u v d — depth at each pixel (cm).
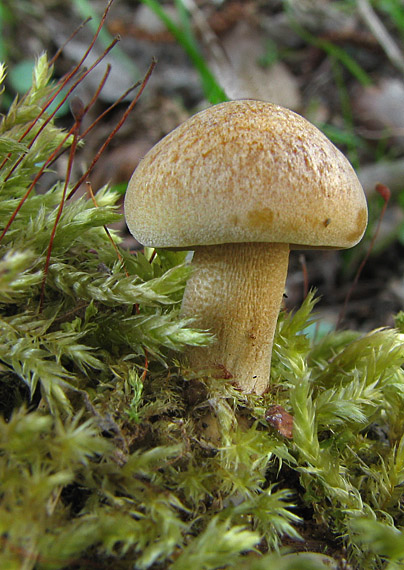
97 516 5
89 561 5
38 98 8
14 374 6
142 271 8
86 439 5
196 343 6
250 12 22
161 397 7
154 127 18
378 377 8
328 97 21
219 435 7
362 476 7
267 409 7
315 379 8
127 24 22
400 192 16
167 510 6
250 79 19
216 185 6
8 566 5
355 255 16
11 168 8
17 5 19
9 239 7
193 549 5
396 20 20
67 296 7
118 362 7
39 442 6
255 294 7
